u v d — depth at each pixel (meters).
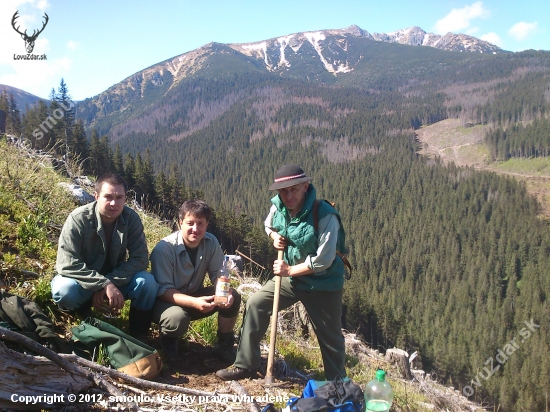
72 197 7.75
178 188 58.16
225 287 4.15
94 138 59.84
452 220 143.12
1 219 5.64
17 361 2.96
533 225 135.25
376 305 59.34
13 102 67.12
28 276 4.77
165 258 4.23
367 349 8.98
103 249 4.10
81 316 4.38
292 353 5.73
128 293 4.18
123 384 3.50
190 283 4.38
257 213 134.12
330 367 4.31
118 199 3.97
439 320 81.44
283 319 7.01
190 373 4.20
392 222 145.75
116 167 58.47
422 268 115.12
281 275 4.07
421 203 159.38
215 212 48.12
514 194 162.12
